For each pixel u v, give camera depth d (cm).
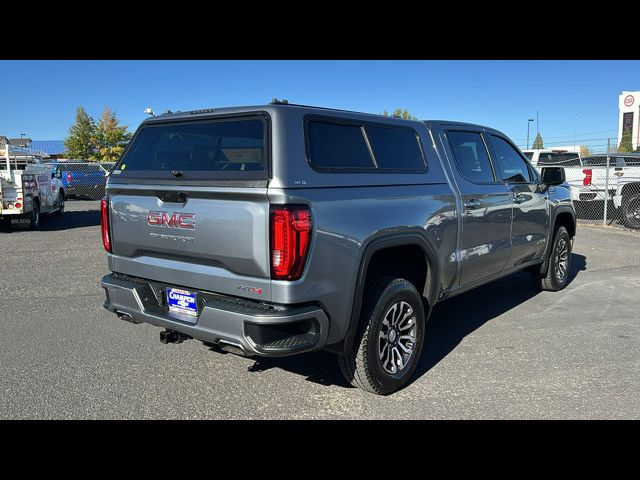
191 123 370
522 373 431
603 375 427
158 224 363
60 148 6134
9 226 1384
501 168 552
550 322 571
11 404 372
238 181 319
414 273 439
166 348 483
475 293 701
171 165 374
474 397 387
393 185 390
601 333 532
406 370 400
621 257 946
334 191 339
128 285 386
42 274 809
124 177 394
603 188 1391
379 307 368
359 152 378
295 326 326
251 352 313
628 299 663
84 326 548
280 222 305
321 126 354
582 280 770
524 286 736
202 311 331
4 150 1300
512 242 555
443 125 481
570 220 706
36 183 1412
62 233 1309
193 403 375
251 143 330
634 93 8194
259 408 369
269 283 311
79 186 2597
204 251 338
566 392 395
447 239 442
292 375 424
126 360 454
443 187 444
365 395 389
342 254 336
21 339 506
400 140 424
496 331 540
